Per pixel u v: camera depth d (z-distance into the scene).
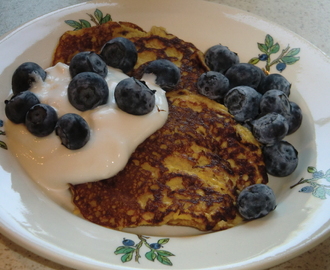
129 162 0.20
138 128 0.20
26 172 0.19
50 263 0.17
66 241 0.17
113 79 0.22
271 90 0.22
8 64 0.22
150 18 0.26
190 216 0.19
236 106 0.22
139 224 0.19
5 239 0.18
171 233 0.19
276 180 0.21
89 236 0.17
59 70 0.22
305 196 0.19
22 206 0.18
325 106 0.23
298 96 0.24
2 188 0.18
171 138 0.21
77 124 0.19
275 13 0.31
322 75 0.24
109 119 0.20
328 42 0.29
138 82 0.20
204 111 0.22
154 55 0.24
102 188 0.19
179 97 0.23
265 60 0.25
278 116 0.21
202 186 0.20
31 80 0.21
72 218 0.18
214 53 0.24
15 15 0.29
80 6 0.25
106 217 0.19
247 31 0.26
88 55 0.21
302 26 0.30
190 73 0.24
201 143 0.21
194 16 0.26
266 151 0.21
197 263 0.16
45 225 0.17
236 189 0.20
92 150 0.19
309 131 0.22
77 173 0.19
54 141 0.20
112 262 0.16
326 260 0.18
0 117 0.21
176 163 0.20
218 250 0.17
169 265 0.16
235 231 0.18
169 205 0.19
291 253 0.16
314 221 0.18
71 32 0.24
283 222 0.18
